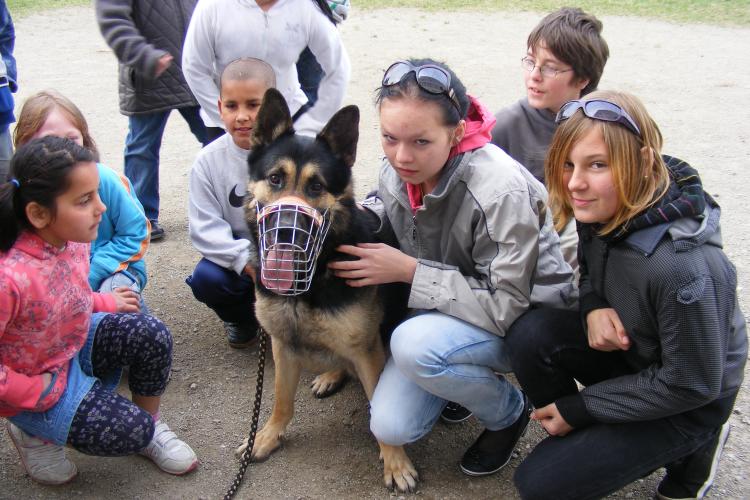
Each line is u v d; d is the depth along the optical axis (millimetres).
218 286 3725
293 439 3391
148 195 5344
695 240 2277
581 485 2588
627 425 2561
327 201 2932
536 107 3643
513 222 2727
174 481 3078
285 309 3031
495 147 2900
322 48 4352
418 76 2551
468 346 2879
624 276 2449
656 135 2363
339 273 2961
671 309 2293
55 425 2732
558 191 2611
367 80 9719
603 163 2332
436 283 2879
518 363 2807
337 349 3158
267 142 3045
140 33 4816
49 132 3178
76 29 12977
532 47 3582
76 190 2477
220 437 3373
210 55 4148
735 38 12539
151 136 5184
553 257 2979
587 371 2832
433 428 3453
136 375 3088
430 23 13688
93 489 3004
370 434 3430
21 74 9953
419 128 2566
